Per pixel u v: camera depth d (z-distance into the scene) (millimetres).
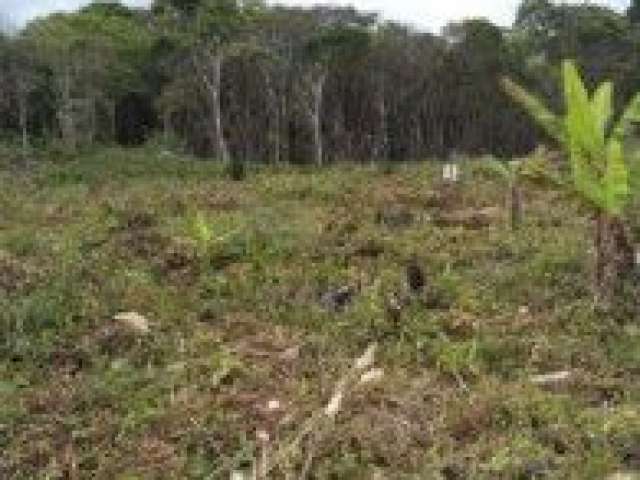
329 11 60125
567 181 11016
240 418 7973
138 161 44906
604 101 11109
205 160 48719
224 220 15406
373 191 19484
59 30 57281
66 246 14086
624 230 10539
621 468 6887
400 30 60938
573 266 11867
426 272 12086
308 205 18969
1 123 53969
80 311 10672
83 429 7949
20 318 10273
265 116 55344
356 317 10250
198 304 11070
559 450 7277
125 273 12211
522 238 13703
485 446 7250
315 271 12086
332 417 7555
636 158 10977
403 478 6867
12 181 35094
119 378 8859
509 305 10688
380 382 8359
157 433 7848
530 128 55156
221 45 54938
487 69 56062
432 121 56531
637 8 65562
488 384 8492
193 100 54781
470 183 19969
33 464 7492
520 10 61875
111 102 56688
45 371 9320
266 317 10633
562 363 9000
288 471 7023
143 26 61344
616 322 10055
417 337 9688
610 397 8297
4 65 53062
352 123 56312
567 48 57531
